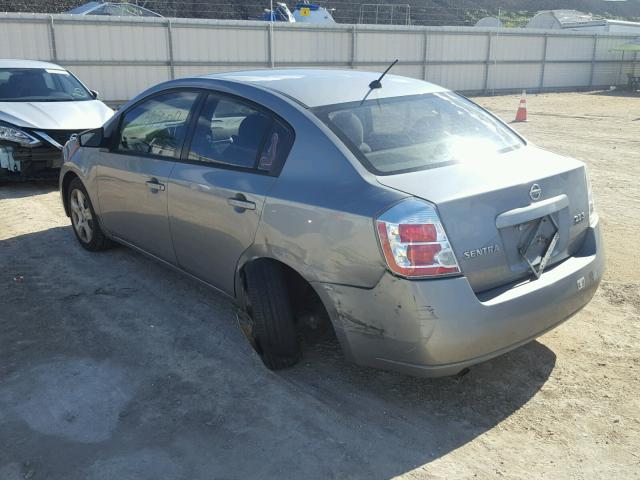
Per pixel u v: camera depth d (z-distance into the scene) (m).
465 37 29.64
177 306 4.50
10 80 8.83
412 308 2.85
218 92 4.03
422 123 3.64
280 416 3.20
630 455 2.92
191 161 4.06
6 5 49.72
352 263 3.01
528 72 31.88
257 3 65.62
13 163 7.81
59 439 3.01
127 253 5.59
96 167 5.09
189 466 2.83
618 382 3.52
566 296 3.25
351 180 3.13
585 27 37.53
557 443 3.01
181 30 23.50
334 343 3.93
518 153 3.59
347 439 3.03
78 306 4.49
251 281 3.48
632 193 8.24
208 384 3.49
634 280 5.05
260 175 3.54
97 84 22.50
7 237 6.08
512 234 3.09
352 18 68.31
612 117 19.61
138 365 3.69
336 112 3.51
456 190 2.97
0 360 3.73
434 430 3.11
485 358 3.03
